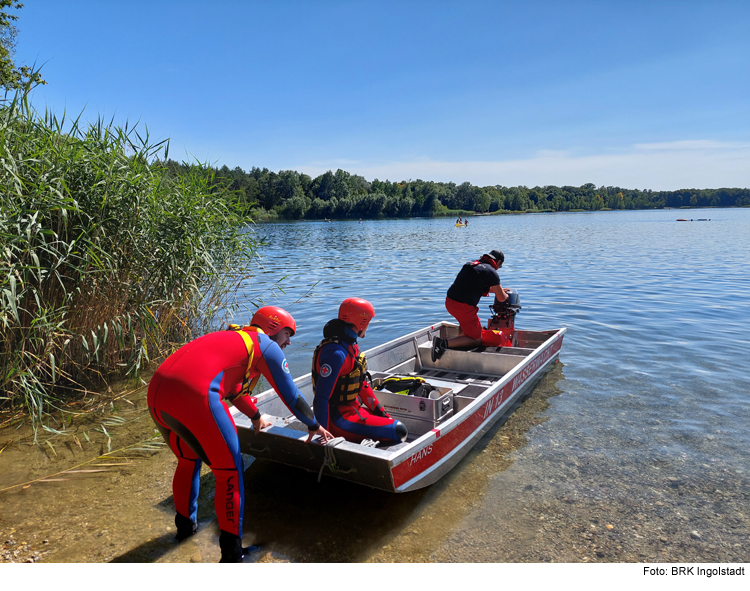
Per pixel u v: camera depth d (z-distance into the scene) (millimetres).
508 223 67125
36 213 4281
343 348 3279
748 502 3254
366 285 13062
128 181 5199
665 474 3623
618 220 78375
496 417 4418
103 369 5750
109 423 4613
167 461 3938
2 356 4582
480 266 5891
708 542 2861
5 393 4773
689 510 3182
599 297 10805
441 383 5039
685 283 12531
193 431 2500
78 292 5027
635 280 13203
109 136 5406
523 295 11227
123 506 3299
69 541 2912
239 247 6941
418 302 10680
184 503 2896
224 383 2643
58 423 4602
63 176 4809
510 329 6418
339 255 21953
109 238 5172
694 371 5832
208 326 6801
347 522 3102
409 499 3359
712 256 19391
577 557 2740
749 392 5152
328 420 3355
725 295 10711
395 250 24438
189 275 6020
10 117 4621
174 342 6281
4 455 4000
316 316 9289
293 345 7320
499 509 3225
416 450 3119
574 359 6410
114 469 3803
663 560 2707
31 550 2818
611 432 4324
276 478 3686
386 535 2961
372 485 3035
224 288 6926
